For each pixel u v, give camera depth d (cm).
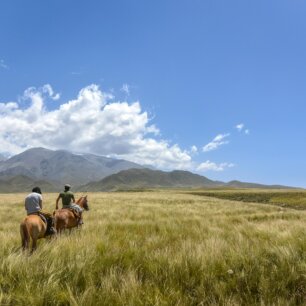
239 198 11138
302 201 7425
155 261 722
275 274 636
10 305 532
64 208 1366
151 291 573
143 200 4909
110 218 1919
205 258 702
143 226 1492
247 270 652
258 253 738
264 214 2305
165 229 1333
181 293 576
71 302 527
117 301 538
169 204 3834
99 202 4034
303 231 952
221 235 1159
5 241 941
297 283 617
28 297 536
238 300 556
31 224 977
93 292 552
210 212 2603
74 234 1180
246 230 1195
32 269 635
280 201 8519
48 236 1139
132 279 599
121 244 973
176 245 950
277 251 733
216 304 539
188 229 1355
